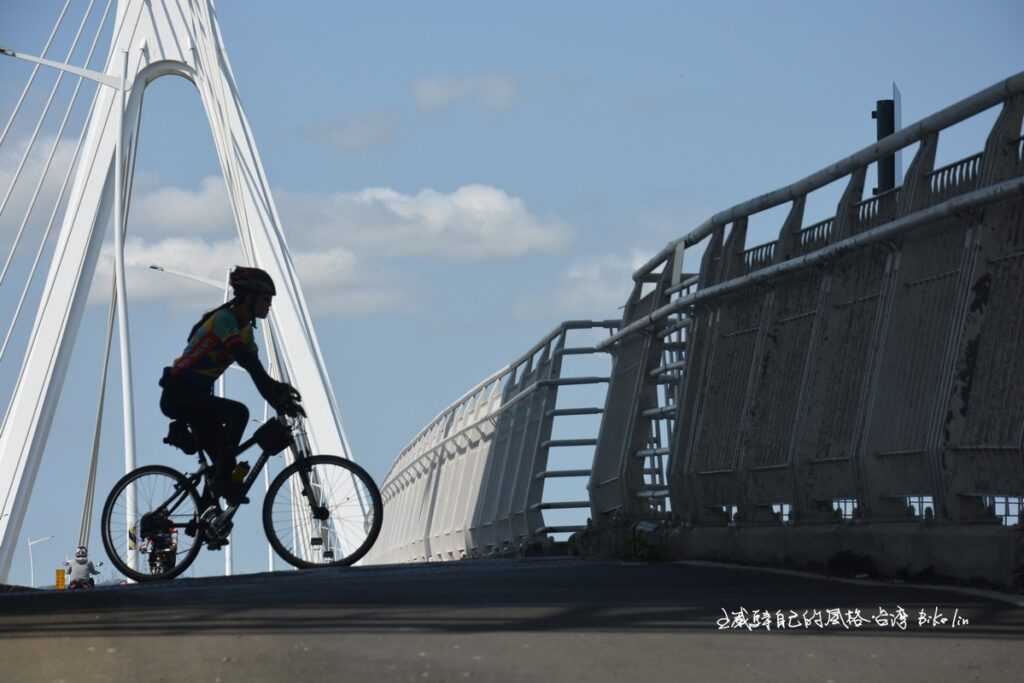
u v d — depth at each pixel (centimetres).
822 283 1535
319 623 905
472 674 677
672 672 689
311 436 7288
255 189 7575
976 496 1205
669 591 1202
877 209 1444
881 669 701
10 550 6944
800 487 1520
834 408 1485
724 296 1841
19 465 7044
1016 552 1087
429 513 5178
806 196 1638
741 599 1091
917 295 1334
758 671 693
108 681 657
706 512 1850
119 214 6369
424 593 1180
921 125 1320
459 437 4666
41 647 781
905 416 1323
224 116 7631
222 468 1669
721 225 1886
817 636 834
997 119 1221
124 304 6209
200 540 1673
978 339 1212
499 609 1006
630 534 1884
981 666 711
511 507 3438
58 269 7362
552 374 3139
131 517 1688
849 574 1343
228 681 654
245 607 1029
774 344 1686
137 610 1009
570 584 1302
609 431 2419
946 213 1236
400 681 655
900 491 1326
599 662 719
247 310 1677
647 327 2191
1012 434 1148
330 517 1717
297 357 7331
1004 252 1194
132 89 7581
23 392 7175
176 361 1667
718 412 1841
